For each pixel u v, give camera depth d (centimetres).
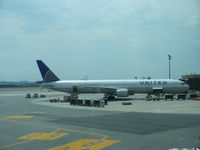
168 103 4731
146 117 2817
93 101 4419
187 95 6066
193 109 3628
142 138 1717
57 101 5862
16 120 2697
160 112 3303
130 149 1423
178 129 2047
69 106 4516
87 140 1677
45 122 2531
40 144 1573
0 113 3409
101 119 2697
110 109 3828
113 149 1427
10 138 1762
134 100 5778
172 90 5859
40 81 6450
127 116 2927
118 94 5712
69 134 1889
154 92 5919
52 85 6338
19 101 6062
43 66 6419
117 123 2398
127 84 5944
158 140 1647
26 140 1692
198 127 2139
